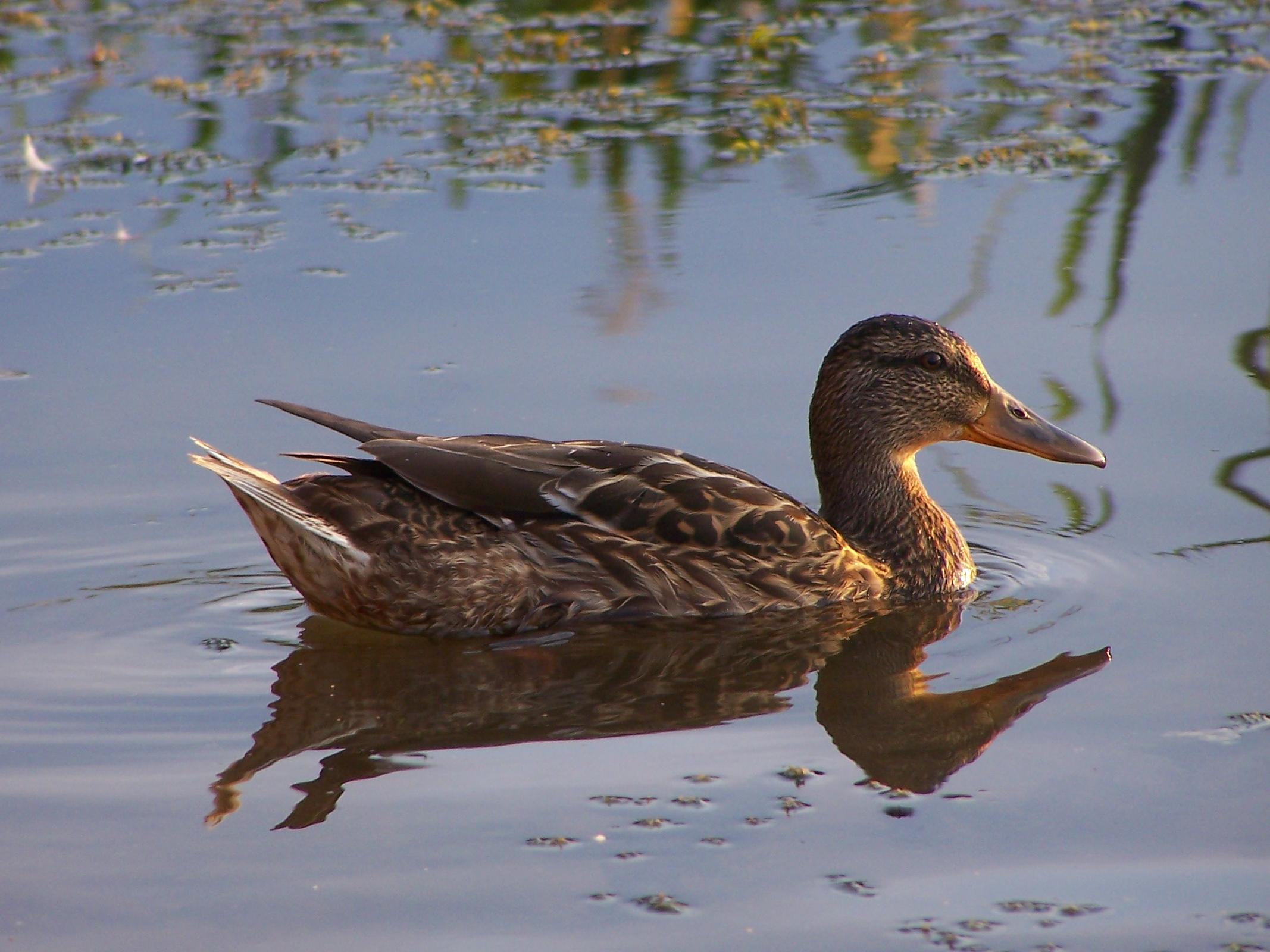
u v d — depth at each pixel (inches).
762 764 330.0
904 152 721.0
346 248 634.2
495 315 577.9
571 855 293.9
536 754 336.8
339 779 325.1
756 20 897.5
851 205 667.4
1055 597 421.1
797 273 605.0
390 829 303.6
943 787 317.1
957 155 715.4
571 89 805.2
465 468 413.7
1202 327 554.3
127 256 627.8
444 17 901.8
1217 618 396.5
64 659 390.0
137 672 382.9
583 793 317.1
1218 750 327.0
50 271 612.1
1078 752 329.7
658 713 359.3
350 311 582.6
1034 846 293.9
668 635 411.2
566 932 270.1
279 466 486.9
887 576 444.5
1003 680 370.9
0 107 781.3
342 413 510.9
